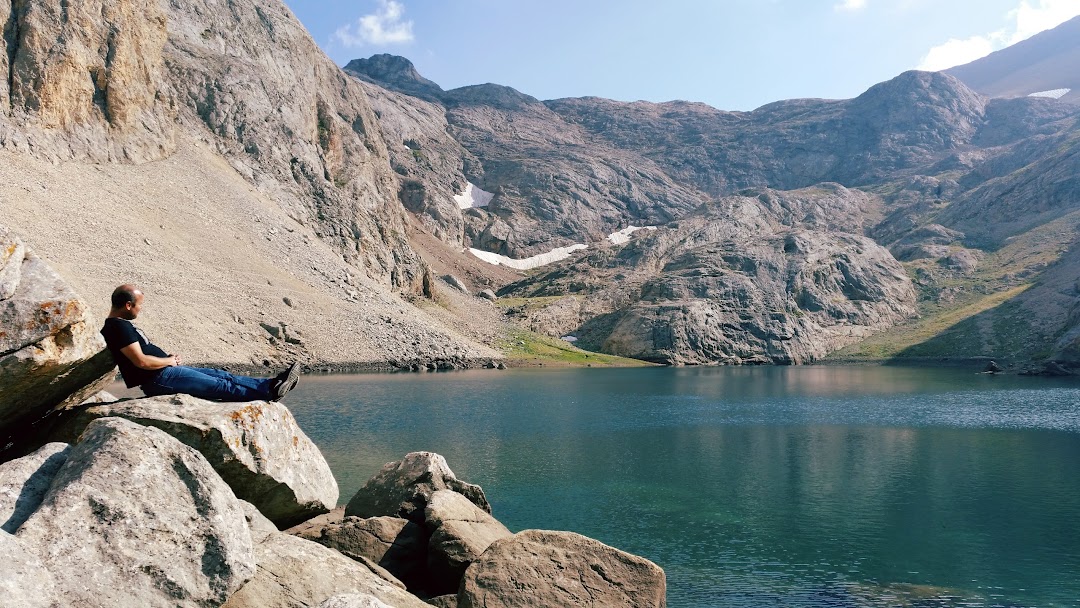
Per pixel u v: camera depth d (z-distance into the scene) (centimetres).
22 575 725
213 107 13212
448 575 1481
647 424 5266
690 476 3422
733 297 17725
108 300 7125
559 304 18288
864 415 5884
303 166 14450
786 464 3741
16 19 9175
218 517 929
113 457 888
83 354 1109
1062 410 6175
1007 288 17712
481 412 5756
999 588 2014
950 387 8862
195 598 870
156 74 11381
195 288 8731
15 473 884
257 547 1092
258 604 968
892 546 2386
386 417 5228
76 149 9312
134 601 808
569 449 4125
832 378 10906
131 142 10362
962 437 4656
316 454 1440
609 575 1333
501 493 3055
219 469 1141
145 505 875
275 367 8212
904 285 19075
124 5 10606
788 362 15938
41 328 1036
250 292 9556
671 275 18775
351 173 17100
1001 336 14788
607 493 3075
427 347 11438
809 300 17938
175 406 1160
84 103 9669
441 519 1577
